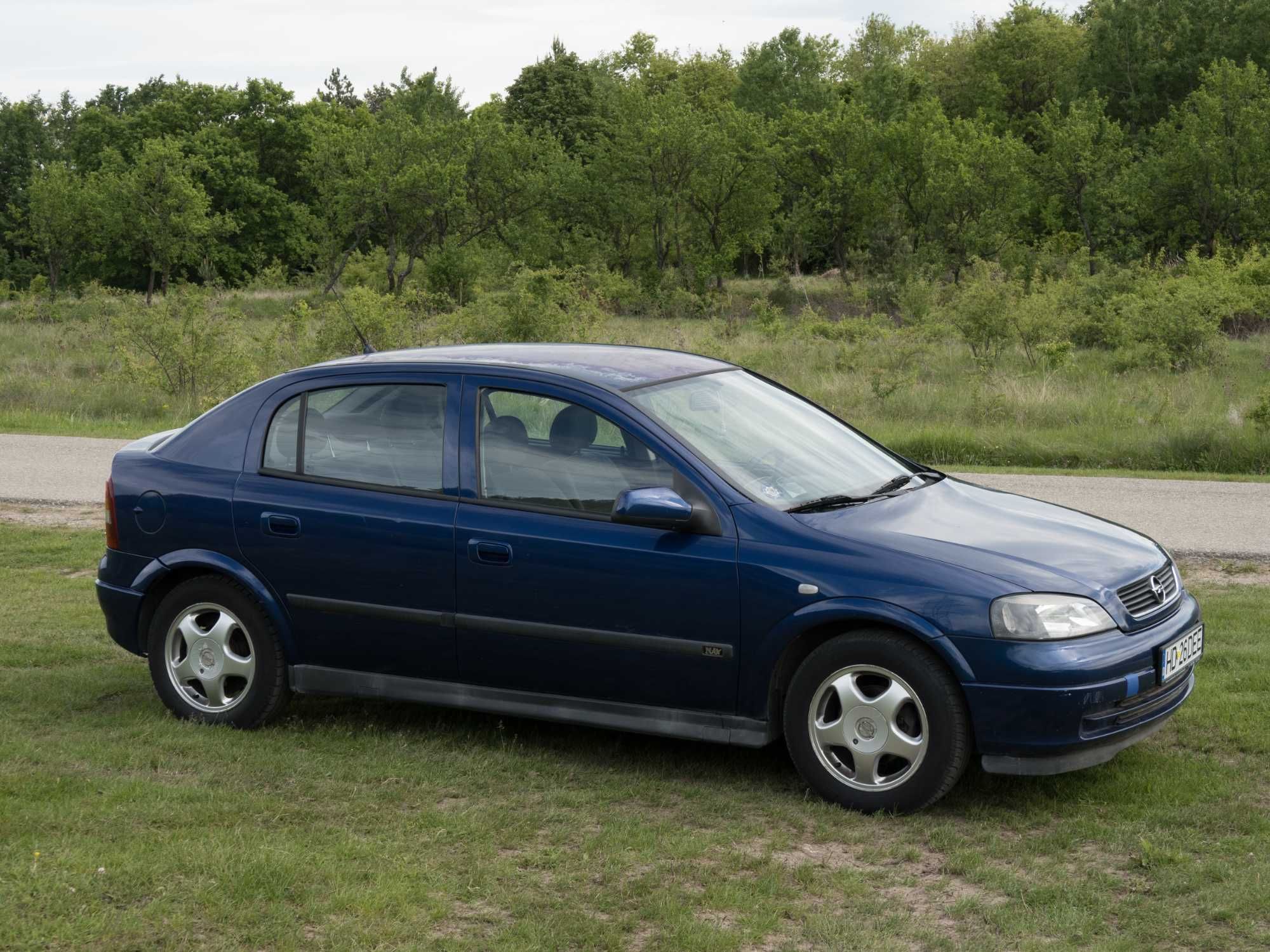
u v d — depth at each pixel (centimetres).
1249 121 5425
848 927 375
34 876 391
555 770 516
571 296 2417
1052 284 3269
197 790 479
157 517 575
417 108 7806
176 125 8169
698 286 5988
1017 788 491
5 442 1571
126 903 379
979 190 5869
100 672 658
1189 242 5744
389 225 5872
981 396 1756
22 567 927
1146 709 468
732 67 11450
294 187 8031
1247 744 532
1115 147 6169
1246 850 430
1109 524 538
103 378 2127
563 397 520
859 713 468
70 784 480
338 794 486
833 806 475
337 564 539
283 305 5338
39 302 4406
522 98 9275
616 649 496
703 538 483
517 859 424
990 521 507
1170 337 2225
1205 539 973
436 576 521
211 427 583
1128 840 441
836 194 6519
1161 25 7762
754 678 479
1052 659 441
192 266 6819
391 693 545
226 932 364
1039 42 9156
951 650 449
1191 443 1422
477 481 522
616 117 6750
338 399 559
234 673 567
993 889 406
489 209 6247
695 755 537
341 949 355
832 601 463
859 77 10931
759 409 557
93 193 6247
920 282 4138
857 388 1905
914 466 577
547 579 502
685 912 383
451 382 540
